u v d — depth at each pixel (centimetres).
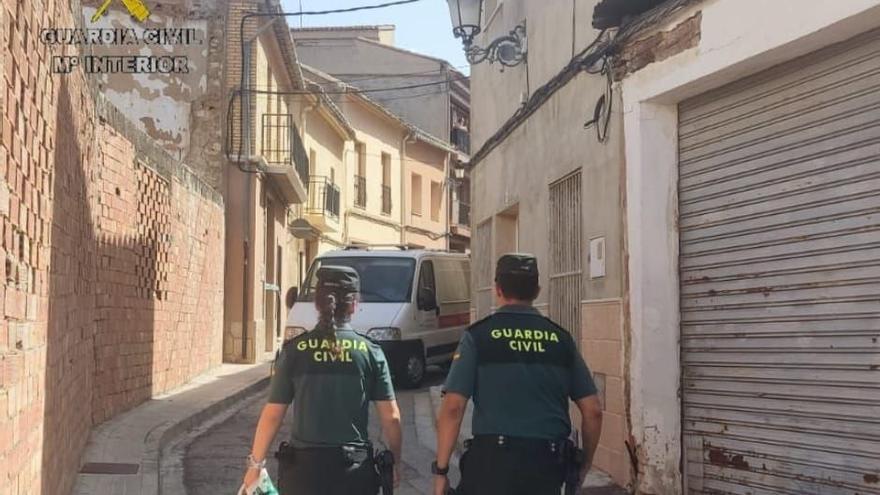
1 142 365
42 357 502
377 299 1555
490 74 1321
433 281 1655
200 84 1897
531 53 1058
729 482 628
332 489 417
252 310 1909
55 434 575
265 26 1884
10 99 386
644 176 693
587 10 838
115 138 1020
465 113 4247
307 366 430
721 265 642
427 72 3825
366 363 435
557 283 927
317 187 2767
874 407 514
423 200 3822
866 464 519
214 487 777
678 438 675
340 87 3052
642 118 697
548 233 960
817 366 555
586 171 827
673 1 643
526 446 396
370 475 425
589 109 821
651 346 682
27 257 442
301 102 2570
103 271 977
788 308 579
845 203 536
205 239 1622
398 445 442
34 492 476
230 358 1895
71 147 651
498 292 435
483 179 1356
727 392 632
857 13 496
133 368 1140
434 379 1722
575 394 421
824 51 553
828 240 548
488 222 1316
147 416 1067
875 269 515
